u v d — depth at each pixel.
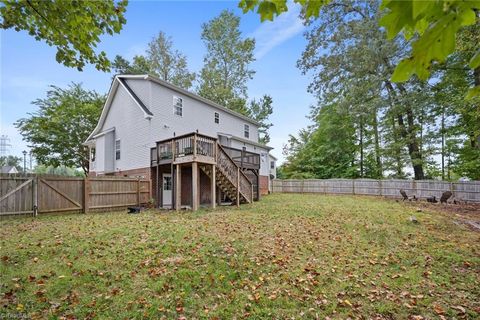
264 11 1.43
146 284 3.41
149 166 12.24
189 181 13.06
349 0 15.90
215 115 17.06
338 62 16.77
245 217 7.88
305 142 27.94
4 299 2.93
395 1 0.84
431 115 16.48
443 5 0.81
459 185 13.48
